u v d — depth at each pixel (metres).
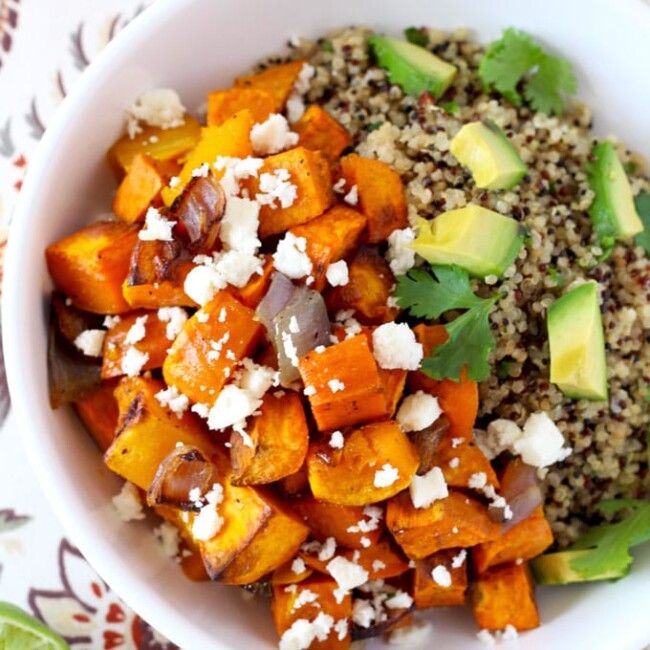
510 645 0.43
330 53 0.45
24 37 0.48
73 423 0.43
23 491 0.47
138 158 0.42
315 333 0.40
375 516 0.41
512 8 0.44
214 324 0.40
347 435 0.40
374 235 0.42
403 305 0.42
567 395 0.43
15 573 0.47
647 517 0.43
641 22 0.43
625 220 0.44
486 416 0.43
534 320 0.43
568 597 0.43
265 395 0.40
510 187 0.43
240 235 0.41
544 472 0.43
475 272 0.42
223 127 0.42
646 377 0.43
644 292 0.43
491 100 0.45
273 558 0.41
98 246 0.42
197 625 0.41
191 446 0.40
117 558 0.41
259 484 0.40
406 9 0.45
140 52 0.43
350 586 0.41
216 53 0.44
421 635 0.43
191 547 0.42
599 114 0.45
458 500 0.41
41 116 0.48
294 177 0.41
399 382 0.41
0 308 0.43
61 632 0.47
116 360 0.42
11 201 0.48
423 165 0.43
